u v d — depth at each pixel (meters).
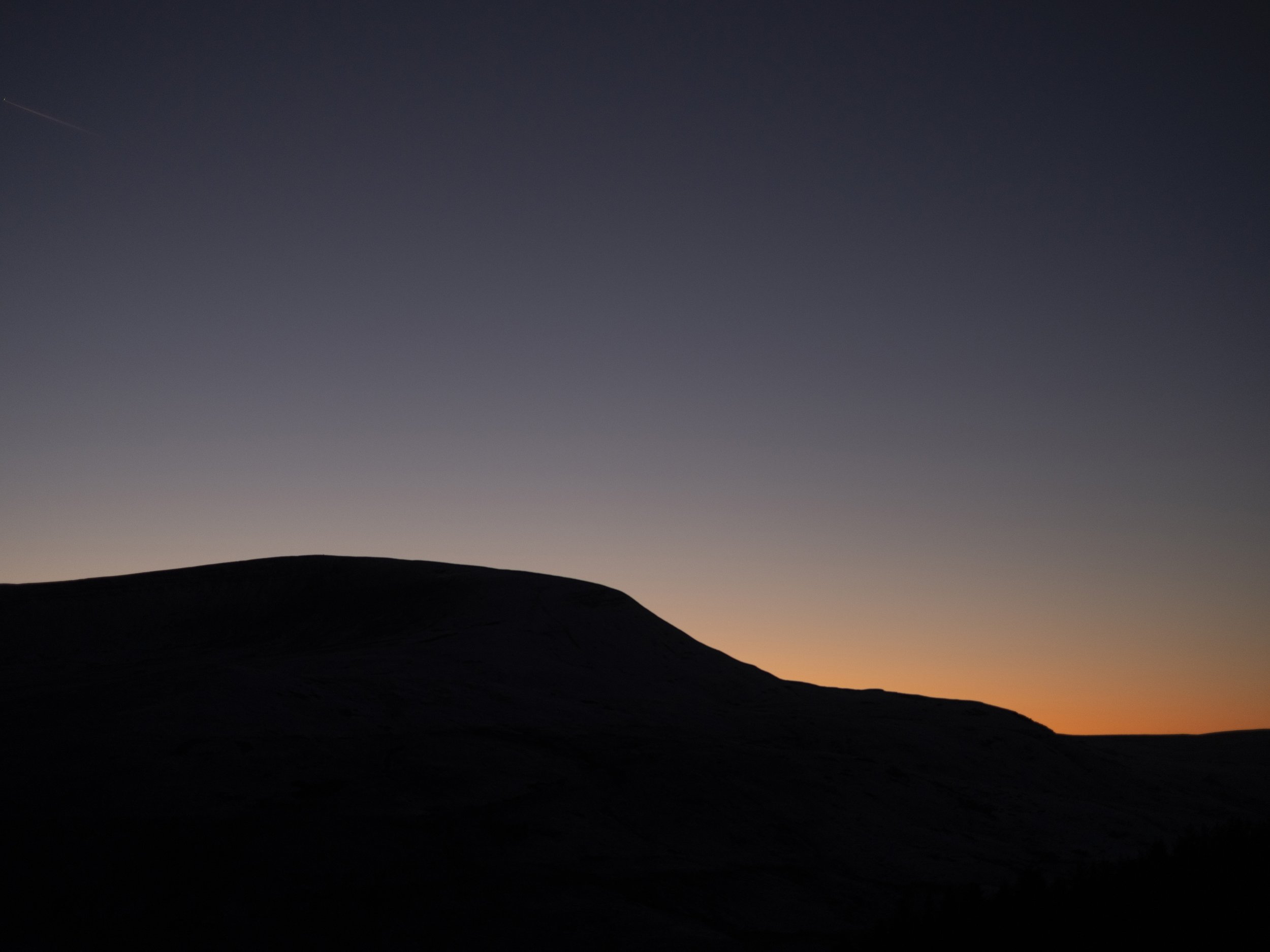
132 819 19.22
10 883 16.89
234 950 16.12
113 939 15.98
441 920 17.70
